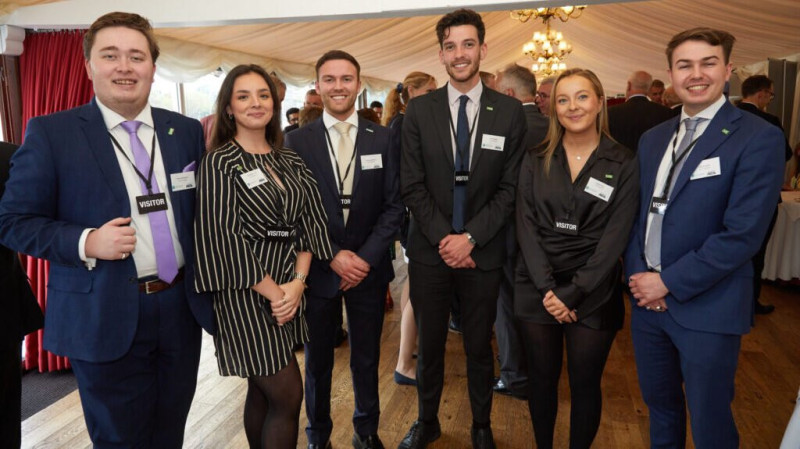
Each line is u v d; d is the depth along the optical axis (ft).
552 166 6.43
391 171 7.39
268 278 5.58
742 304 5.43
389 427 8.47
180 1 10.52
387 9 9.87
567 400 9.18
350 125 7.33
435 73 34.76
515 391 9.38
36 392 10.03
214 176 5.40
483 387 7.52
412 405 9.18
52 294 5.27
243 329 5.54
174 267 5.45
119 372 5.28
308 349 7.27
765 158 5.10
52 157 4.95
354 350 7.55
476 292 7.22
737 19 21.11
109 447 5.42
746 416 8.52
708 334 5.47
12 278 5.86
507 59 36.94
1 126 10.93
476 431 7.64
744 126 5.32
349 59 6.98
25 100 11.07
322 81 6.98
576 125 6.13
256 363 5.53
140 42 5.00
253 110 5.72
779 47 25.45
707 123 5.57
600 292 6.17
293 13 10.24
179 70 17.19
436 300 7.39
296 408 5.87
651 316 5.94
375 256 7.07
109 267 5.09
